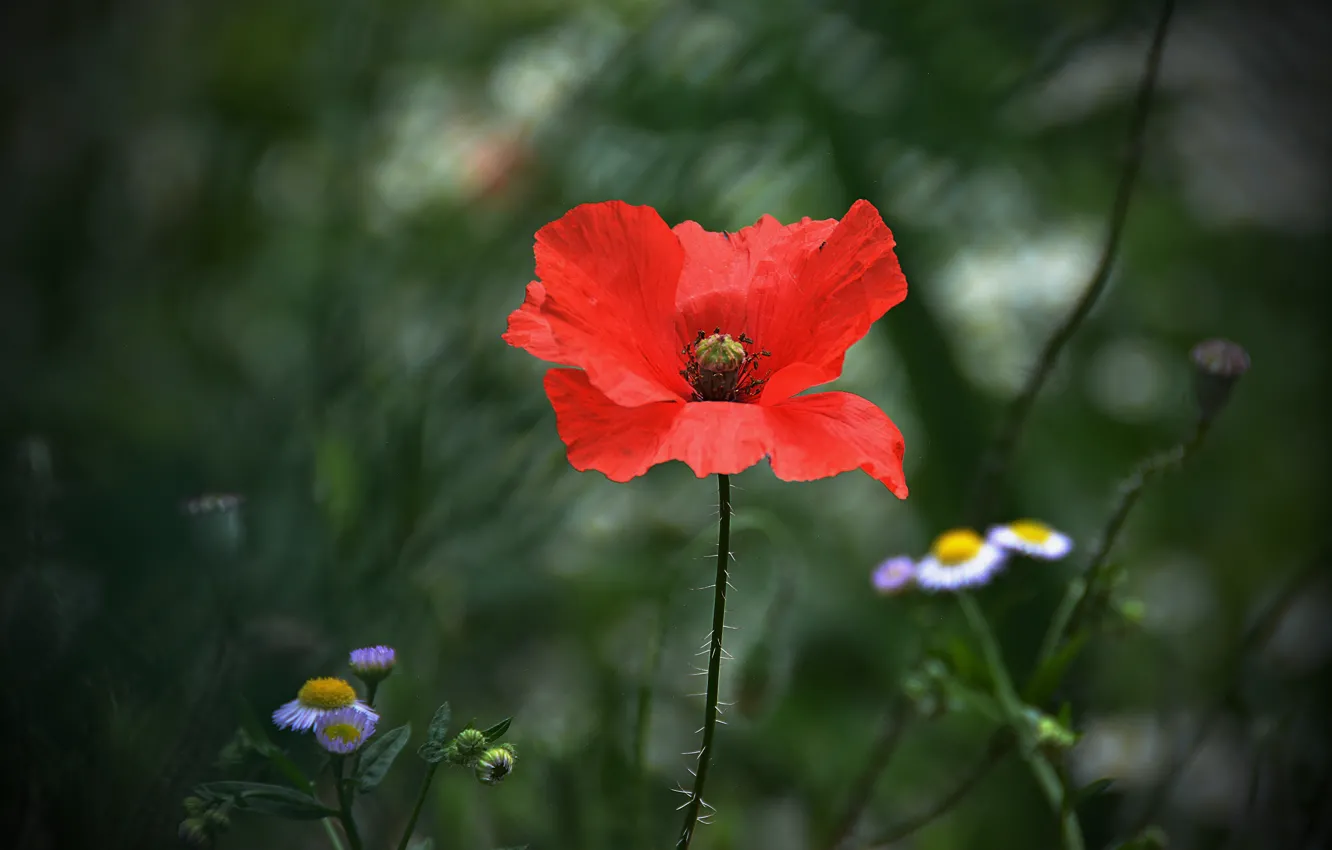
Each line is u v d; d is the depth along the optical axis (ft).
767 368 1.88
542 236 1.82
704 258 1.91
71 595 1.88
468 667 2.35
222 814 1.76
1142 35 2.52
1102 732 2.29
